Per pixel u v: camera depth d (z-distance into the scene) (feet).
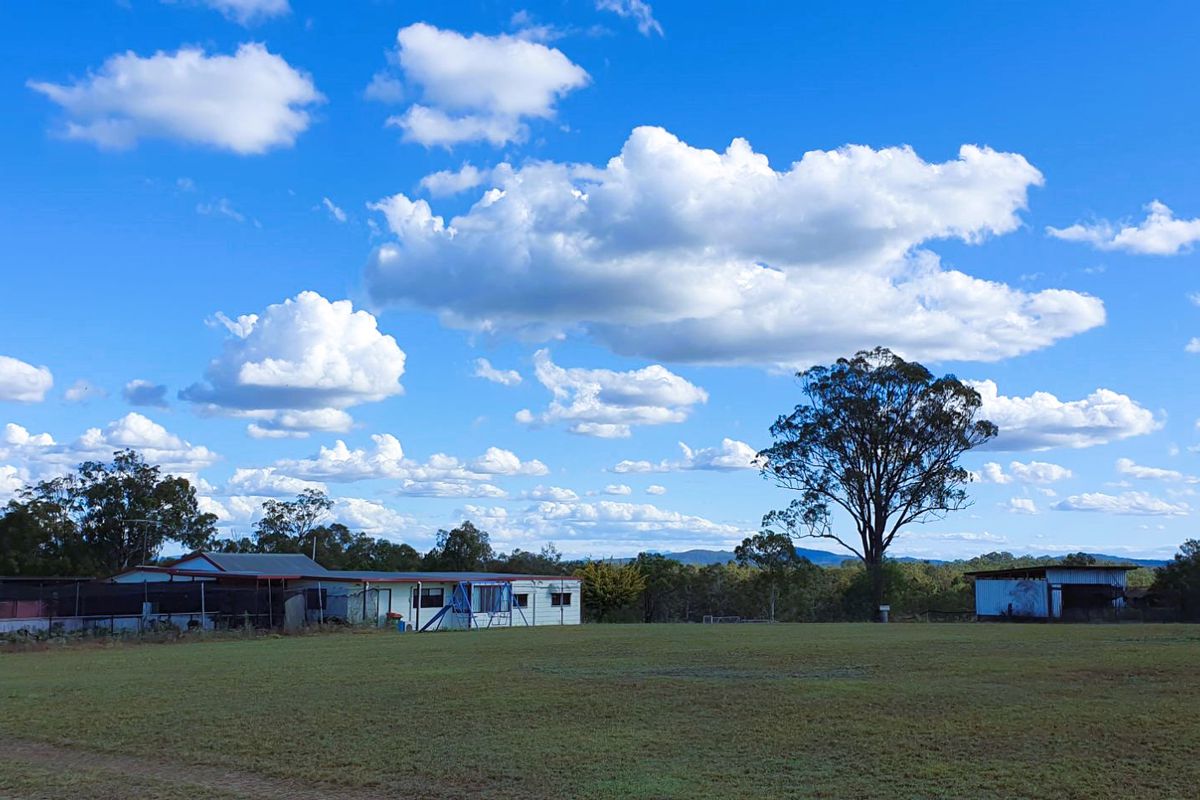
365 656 92.53
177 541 260.42
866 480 223.92
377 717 51.39
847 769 37.40
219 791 36.40
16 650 108.68
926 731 44.24
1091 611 186.39
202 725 49.65
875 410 218.59
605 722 48.80
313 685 66.08
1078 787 33.91
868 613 216.13
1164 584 193.88
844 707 51.52
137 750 44.01
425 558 281.33
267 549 269.03
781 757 39.73
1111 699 52.70
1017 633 118.01
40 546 241.14
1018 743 41.24
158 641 121.08
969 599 217.15
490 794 35.06
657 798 33.65
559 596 186.39
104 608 150.00
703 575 252.83
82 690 65.05
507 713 52.19
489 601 173.68
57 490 247.91
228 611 149.48
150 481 256.73
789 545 229.45
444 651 97.91
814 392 225.56
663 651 91.61
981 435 218.79
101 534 250.98
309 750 42.98
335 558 274.16
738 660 79.92
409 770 38.91
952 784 34.76
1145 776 35.22
